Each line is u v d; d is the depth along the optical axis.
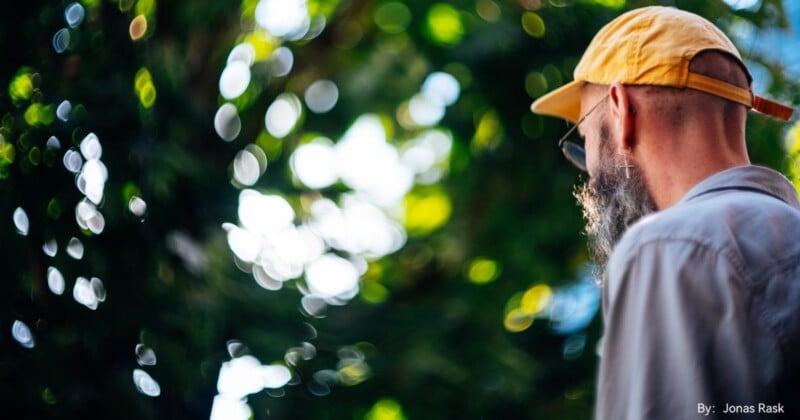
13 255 3.75
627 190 1.88
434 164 5.88
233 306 4.06
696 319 1.56
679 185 1.83
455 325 4.84
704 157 1.83
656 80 1.85
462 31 5.18
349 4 5.36
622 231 1.90
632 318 1.62
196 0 4.29
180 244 3.86
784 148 4.71
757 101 1.97
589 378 4.78
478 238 5.38
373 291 5.41
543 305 5.14
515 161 5.18
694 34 1.88
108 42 3.93
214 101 4.62
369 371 4.46
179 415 3.86
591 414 4.61
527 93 5.10
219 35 4.61
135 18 3.98
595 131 1.96
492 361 4.62
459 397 4.46
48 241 3.78
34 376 3.69
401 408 4.45
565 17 5.01
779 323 1.54
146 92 3.97
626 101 1.88
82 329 3.75
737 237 1.61
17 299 3.76
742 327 1.54
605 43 1.94
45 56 3.90
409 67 5.25
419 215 5.95
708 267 1.59
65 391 3.68
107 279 3.77
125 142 3.86
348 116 5.43
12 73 3.89
